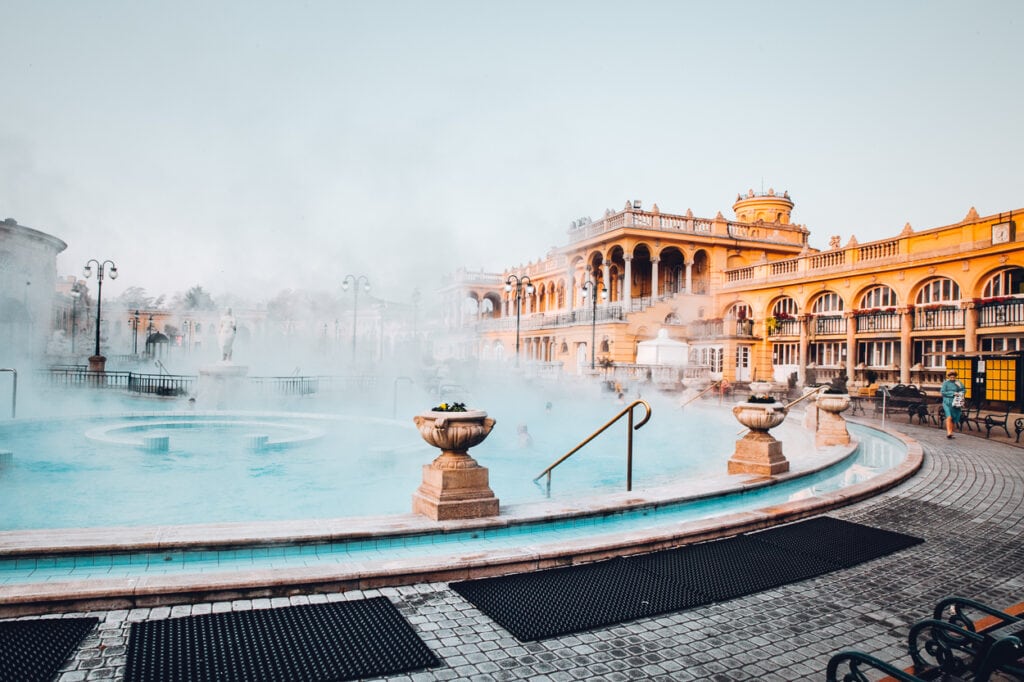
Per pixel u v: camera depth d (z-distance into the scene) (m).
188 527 5.75
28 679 3.35
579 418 20.70
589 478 11.33
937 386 24.41
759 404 9.19
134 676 3.41
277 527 5.80
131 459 11.64
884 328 27.88
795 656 3.94
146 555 5.21
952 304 24.88
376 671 3.58
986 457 11.67
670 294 38.97
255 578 4.64
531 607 4.58
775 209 47.22
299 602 4.58
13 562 4.96
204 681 3.38
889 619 4.54
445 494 6.24
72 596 4.25
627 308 38.38
